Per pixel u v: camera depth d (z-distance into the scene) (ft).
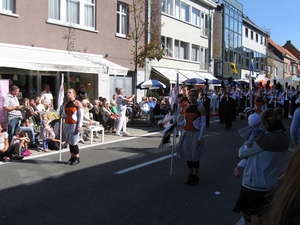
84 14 55.52
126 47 64.44
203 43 101.04
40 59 41.65
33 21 46.80
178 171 25.03
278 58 194.08
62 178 22.80
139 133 44.91
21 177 22.93
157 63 79.05
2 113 30.83
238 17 127.75
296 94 73.56
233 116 58.49
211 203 18.49
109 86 61.62
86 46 55.62
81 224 15.42
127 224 15.51
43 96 44.11
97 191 20.16
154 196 19.44
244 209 12.89
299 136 17.02
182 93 36.11
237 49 128.67
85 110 38.24
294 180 5.26
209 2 100.12
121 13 63.57
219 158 29.84
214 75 110.22
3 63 36.37
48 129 31.81
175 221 15.97
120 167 25.98
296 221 5.09
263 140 12.54
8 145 28.86
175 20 85.81
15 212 16.75
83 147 34.19
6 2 43.93
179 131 34.65
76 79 55.52
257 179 12.59
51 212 16.80
